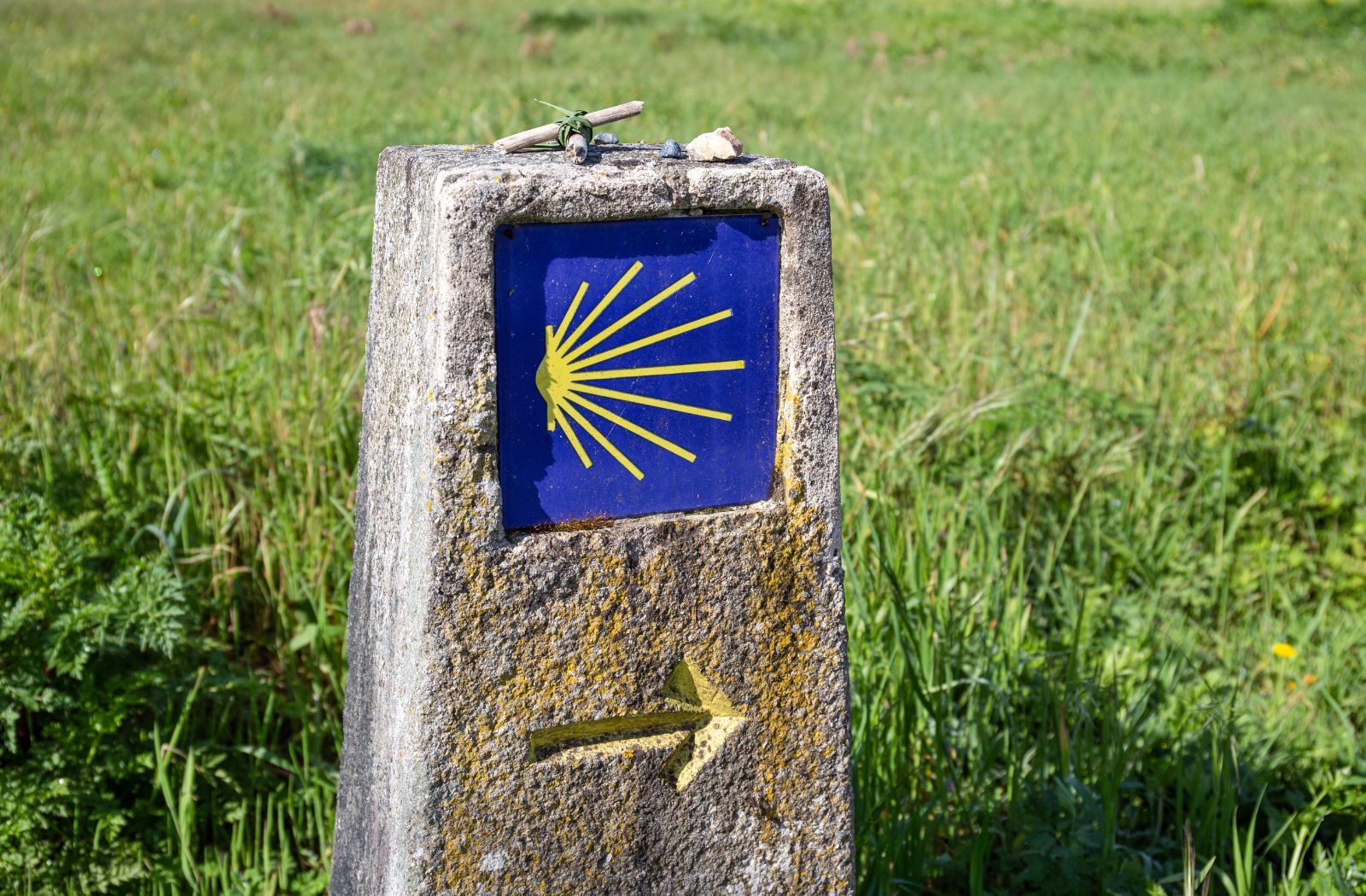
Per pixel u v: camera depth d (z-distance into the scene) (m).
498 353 1.97
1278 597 4.42
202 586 3.77
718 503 2.15
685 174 2.01
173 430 4.10
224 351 4.77
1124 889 2.91
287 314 5.12
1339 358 5.72
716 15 20.25
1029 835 3.05
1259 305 6.21
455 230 1.90
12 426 4.01
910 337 5.17
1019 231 6.98
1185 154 10.20
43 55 12.17
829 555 2.23
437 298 1.93
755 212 2.08
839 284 5.77
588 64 14.51
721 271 2.08
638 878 2.21
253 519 3.92
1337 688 3.87
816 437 2.17
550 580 2.04
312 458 4.00
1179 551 4.44
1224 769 3.18
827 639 2.26
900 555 3.65
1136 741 3.45
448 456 1.95
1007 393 4.53
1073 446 4.68
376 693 2.23
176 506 3.87
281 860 3.04
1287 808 3.38
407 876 2.07
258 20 16.33
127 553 3.37
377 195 2.25
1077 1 24.08
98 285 5.59
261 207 6.79
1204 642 4.19
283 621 3.64
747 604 2.18
